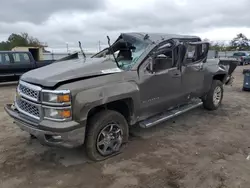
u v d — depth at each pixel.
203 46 5.00
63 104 2.71
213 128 4.68
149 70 3.74
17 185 2.77
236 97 7.73
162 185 2.75
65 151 3.62
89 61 3.67
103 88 3.05
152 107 3.92
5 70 10.65
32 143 3.93
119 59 3.92
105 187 2.72
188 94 4.79
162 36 4.23
